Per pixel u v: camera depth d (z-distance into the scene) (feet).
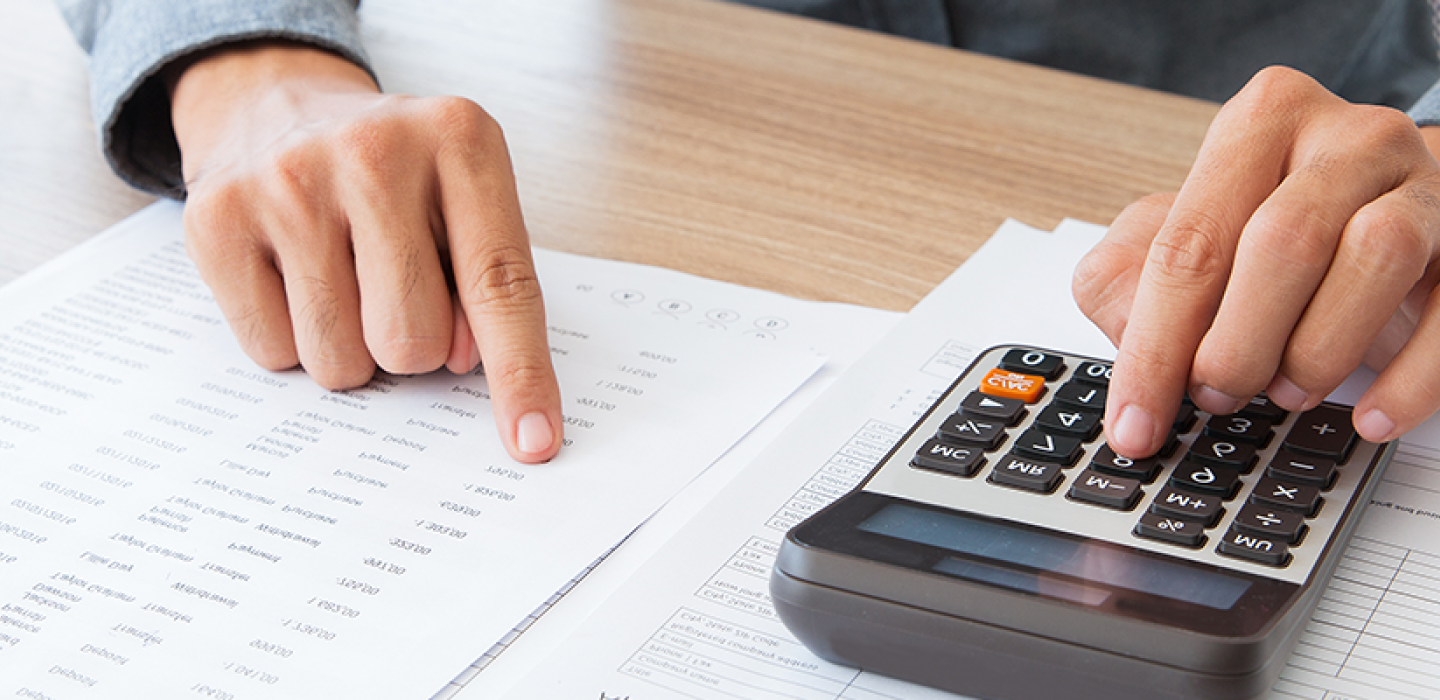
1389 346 1.36
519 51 2.53
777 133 2.21
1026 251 1.80
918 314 1.63
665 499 1.31
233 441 1.42
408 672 1.07
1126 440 1.16
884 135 2.20
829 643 1.03
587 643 1.08
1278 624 0.92
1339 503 1.09
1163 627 0.91
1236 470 1.13
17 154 2.14
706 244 1.87
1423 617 1.05
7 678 1.07
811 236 1.89
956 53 2.54
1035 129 2.22
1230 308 1.14
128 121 2.00
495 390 1.44
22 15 2.71
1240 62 3.28
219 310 1.70
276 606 1.16
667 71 2.45
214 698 1.05
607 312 1.69
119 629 1.13
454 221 1.56
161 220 1.95
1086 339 1.55
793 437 1.37
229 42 2.05
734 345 1.61
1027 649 0.95
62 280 1.77
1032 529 1.07
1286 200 1.13
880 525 1.07
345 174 1.54
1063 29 3.31
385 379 1.57
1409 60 3.24
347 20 2.16
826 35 2.61
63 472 1.36
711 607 1.12
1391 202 1.13
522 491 1.33
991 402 1.29
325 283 1.52
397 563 1.21
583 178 2.07
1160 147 2.14
